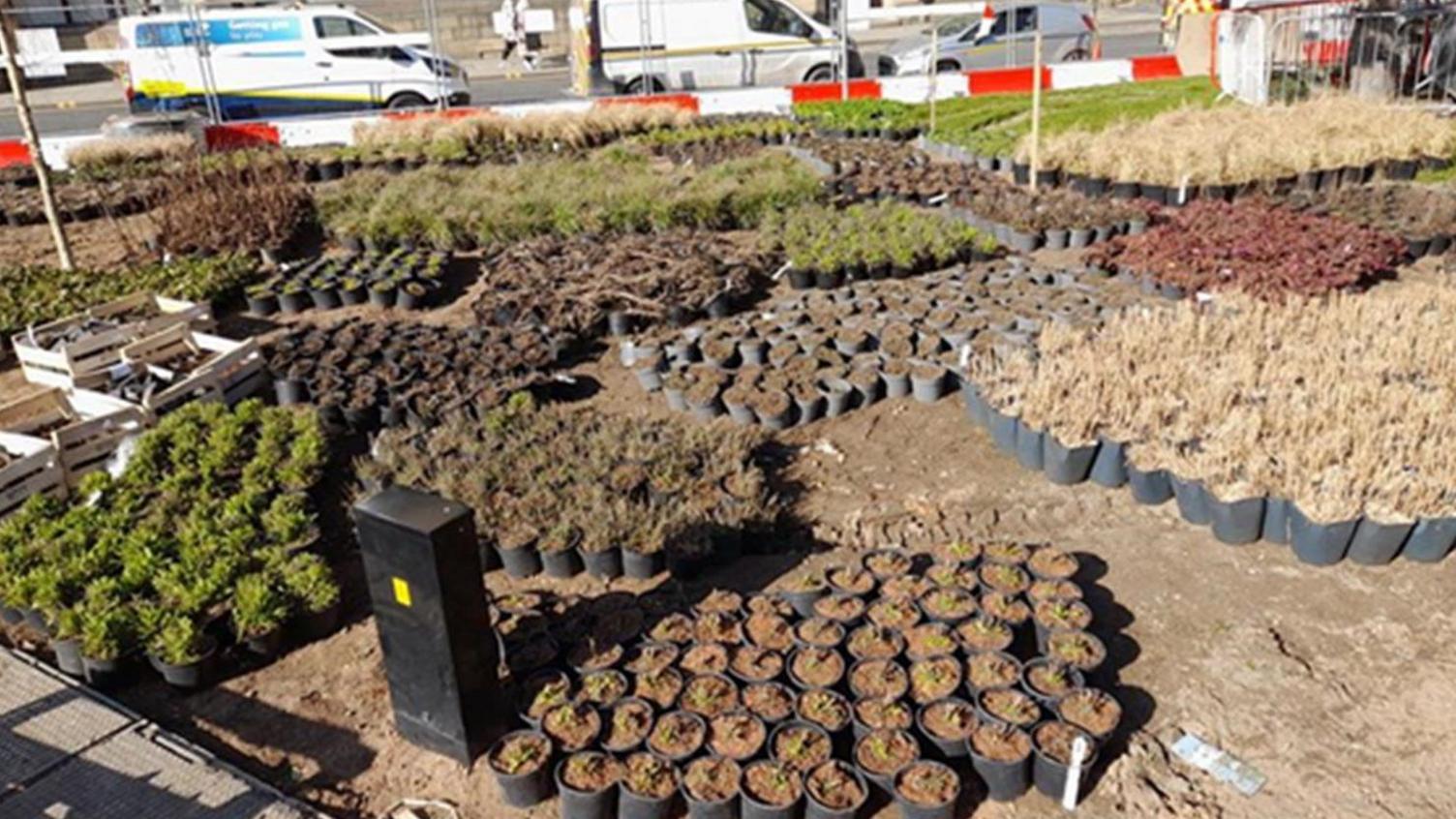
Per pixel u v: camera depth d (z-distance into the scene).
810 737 3.96
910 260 9.08
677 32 19.41
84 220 12.59
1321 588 4.88
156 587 4.91
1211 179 10.84
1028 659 4.55
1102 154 11.60
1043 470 6.00
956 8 16.58
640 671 4.34
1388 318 6.89
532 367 7.50
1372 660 4.43
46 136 17.56
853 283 9.06
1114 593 4.93
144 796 3.95
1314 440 5.34
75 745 4.20
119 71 22.92
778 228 10.14
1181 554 5.19
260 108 18.80
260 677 4.69
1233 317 7.09
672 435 6.27
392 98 19.08
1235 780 3.90
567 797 3.77
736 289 8.60
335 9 19.03
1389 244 8.84
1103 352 6.62
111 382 7.23
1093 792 3.88
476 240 10.77
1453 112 12.86
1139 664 4.48
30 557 5.23
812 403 6.70
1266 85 14.23
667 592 5.09
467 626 3.86
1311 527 4.95
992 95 18.62
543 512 5.45
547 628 4.60
